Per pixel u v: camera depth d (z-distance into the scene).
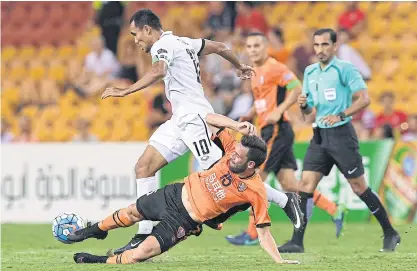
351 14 45.94
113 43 48.75
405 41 45.84
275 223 36.66
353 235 31.30
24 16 55.59
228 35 46.94
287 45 46.69
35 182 39.16
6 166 39.44
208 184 19.78
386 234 25.95
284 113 27.94
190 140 22.14
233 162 19.36
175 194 20.16
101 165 38.41
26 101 50.66
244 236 28.64
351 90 24.97
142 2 50.91
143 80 20.59
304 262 21.27
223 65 44.75
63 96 50.03
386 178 35.97
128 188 38.09
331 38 25.00
